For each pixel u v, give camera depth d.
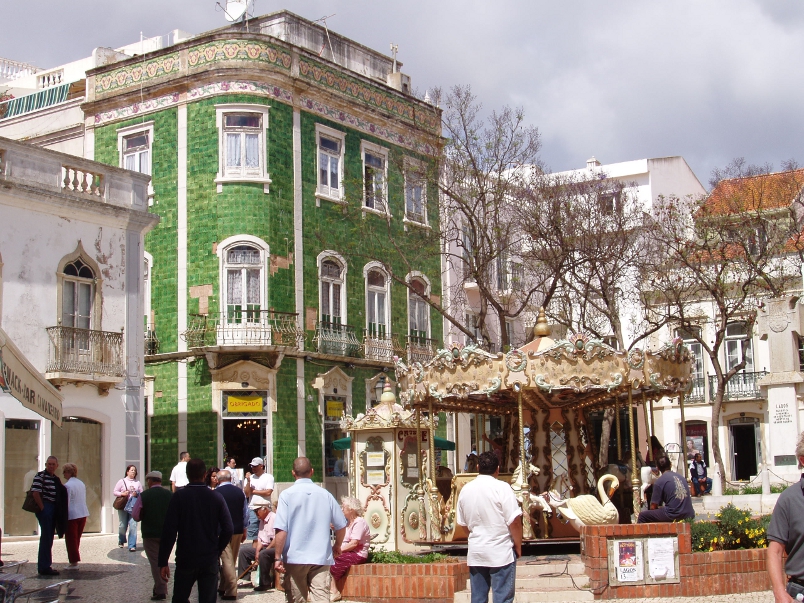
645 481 17.25
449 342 36.62
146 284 30.86
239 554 14.78
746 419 39.19
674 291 32.69
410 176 34.59
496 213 29.38
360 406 32.56
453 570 12.79
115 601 12.96
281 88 30.86
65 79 40.31
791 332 25.05
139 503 13.08
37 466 22.47
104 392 24.09
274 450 29.34
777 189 34.91
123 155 31.89
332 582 13.13
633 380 15.36
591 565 12.65
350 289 32.66
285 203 30.72
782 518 6.46
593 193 33.94
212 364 29.23
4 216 22.34
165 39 36.84
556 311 36.72
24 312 22.58
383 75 37.47
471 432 38.38
